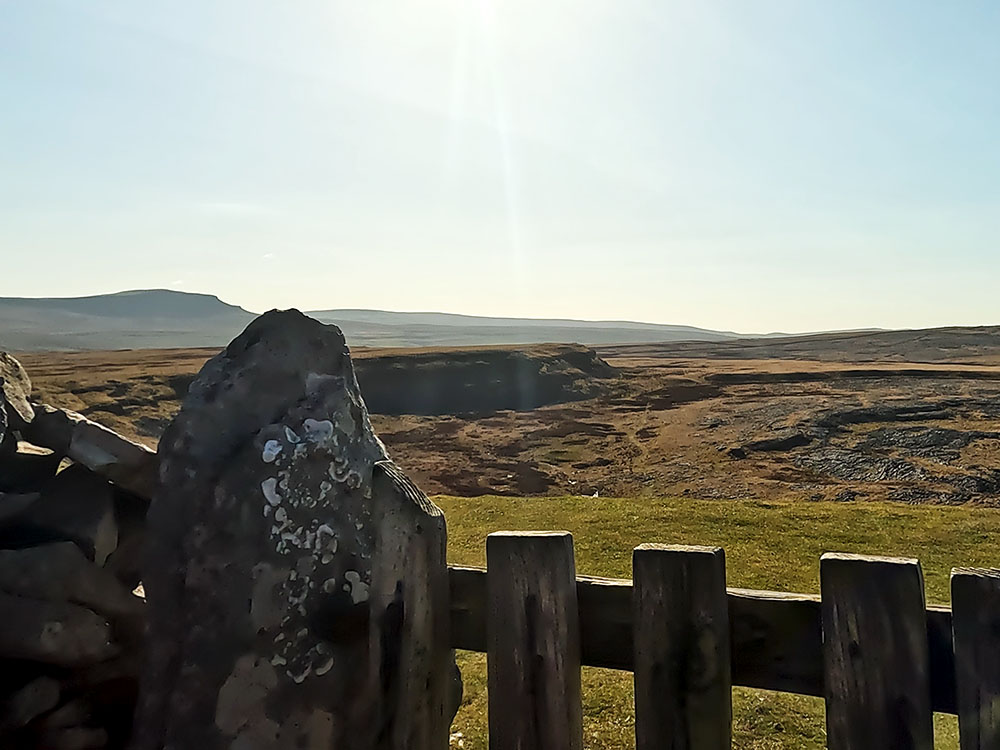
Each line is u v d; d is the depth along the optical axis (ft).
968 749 7.61
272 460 9.41
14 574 9.87
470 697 21.59
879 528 45.78
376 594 9.30
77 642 10.07
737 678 8.72
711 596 8.55
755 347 553.23
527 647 9.29
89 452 11.00
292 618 9.10
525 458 131.03
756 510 51.34
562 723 9.12
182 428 9.91
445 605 10.00
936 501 89.97
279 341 10.53
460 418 179.11
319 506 9.39
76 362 251.39
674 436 142.20
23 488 11.32
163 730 9.14
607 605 9.24
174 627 9.33
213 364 10.55
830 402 156.76
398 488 9.65
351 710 9.07
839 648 8.07
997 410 139.44
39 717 9.91
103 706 10.43
